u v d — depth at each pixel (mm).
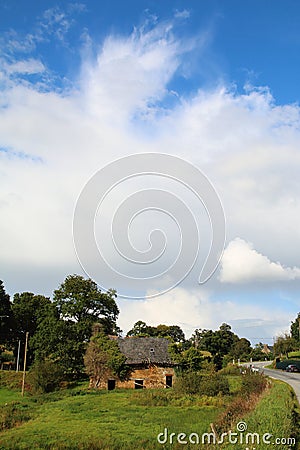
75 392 55438
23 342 86688
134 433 28922
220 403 41125
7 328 80688
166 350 66375
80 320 73125
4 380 67625
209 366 66688
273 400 26875
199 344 96500
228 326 129500
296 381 55750
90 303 74312
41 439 28219
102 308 75438
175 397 45312
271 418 20281
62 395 54062
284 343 120125
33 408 43719
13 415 38812
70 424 33281
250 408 25703
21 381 67062
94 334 66750
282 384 41719
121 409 40062
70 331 70000
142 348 65750
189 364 64250
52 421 35094
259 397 29875
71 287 73750
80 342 69625
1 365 83188
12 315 82312
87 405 43531
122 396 50438
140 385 62281
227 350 95812
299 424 23984
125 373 62531
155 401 43688
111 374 62000
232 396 44000
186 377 49344
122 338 67625
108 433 29203
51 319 70562
